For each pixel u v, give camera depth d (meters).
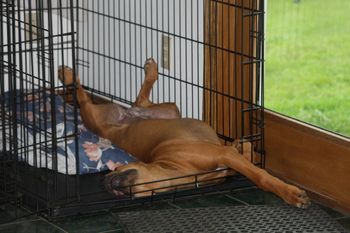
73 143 3.87
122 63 4.77
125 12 4.68
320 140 3.70
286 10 4.02
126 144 3.94
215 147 3.59
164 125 3.82
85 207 3.49
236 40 3.98
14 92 3.43
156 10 4.42
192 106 4.25
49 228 3.38
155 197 3.61
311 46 4.00
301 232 3.31
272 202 3.66
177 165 3.60
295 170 3.86
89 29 4.93
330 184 3.67
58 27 4.90
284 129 3.89
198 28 4.12
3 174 3.65
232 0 3.94
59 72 4.10
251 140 3.85
